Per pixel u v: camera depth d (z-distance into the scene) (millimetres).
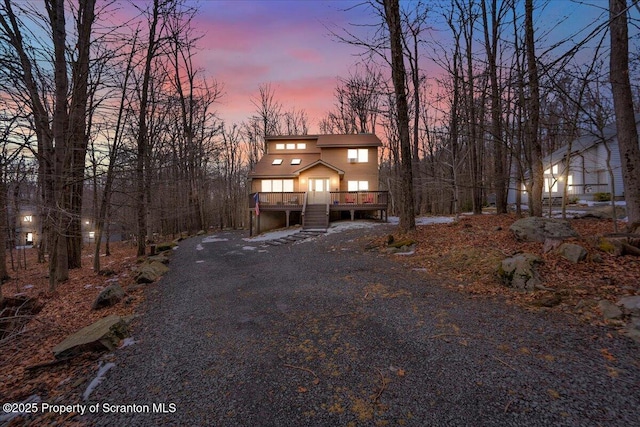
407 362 3314
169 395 3029
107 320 4684
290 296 6051
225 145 30031
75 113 8188
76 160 9414
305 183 19938
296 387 3016
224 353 3854
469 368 3088
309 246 11898
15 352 4422
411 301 5176
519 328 3842
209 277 8375
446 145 17938
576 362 3014
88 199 11789
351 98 27359
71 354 3961
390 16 10172
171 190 19641
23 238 12234
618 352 3102
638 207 6273
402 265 7699
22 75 6059
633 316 3645
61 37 6840
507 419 2373
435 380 2949
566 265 5461
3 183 6238
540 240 7188
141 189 12234
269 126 36688
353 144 20469
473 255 7246
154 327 4930
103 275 9625
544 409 2430
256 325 4723
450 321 4238
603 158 17625
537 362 3076
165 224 24328
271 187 20547
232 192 34250
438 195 24375
